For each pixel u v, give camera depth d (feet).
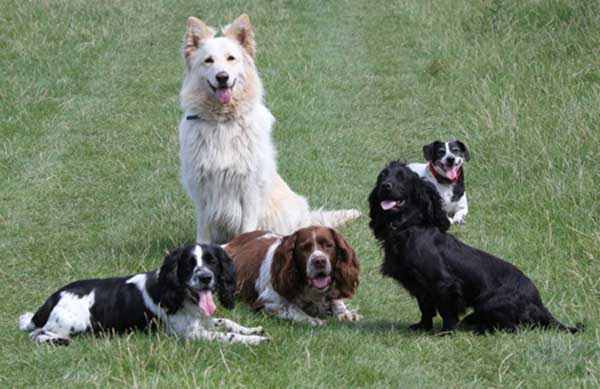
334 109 61.67
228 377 24.50
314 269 29.58
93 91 65.46
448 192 42.11
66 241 40.60
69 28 78.48
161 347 25.67
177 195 46.85
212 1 89.76
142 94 65.10
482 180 46.93
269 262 32.12
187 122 39.06
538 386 24.50
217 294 28.02
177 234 40.93
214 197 38.81
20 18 79.00
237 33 39.52
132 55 73.82
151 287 27.99
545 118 51.24
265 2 90.07
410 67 69.82
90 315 28.09
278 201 40.60
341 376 25.31
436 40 74.23
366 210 44.52
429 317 29.76
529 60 64.28
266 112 40.06
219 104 38.22
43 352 26.35
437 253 29.14
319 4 89.04
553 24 70.69
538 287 32.99
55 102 62.39
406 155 52.70
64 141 55.52
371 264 37.17
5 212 44.37
